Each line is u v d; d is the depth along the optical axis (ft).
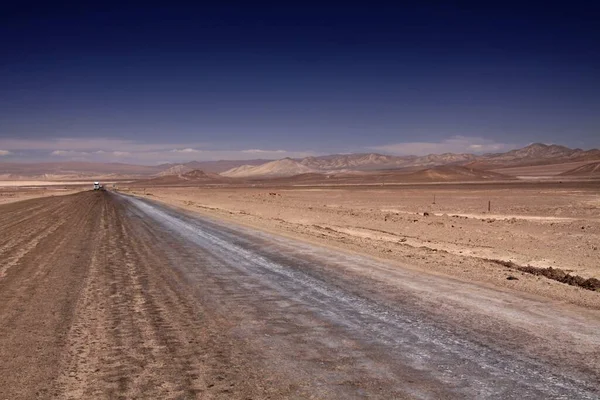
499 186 315.37
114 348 22.45
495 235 75.87
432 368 19.44
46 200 214.69
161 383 18.43
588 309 28.19
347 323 25.96
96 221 97.30
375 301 30.60
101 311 29.22
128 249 56.90
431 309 28.43
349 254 51.06
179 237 68.90
